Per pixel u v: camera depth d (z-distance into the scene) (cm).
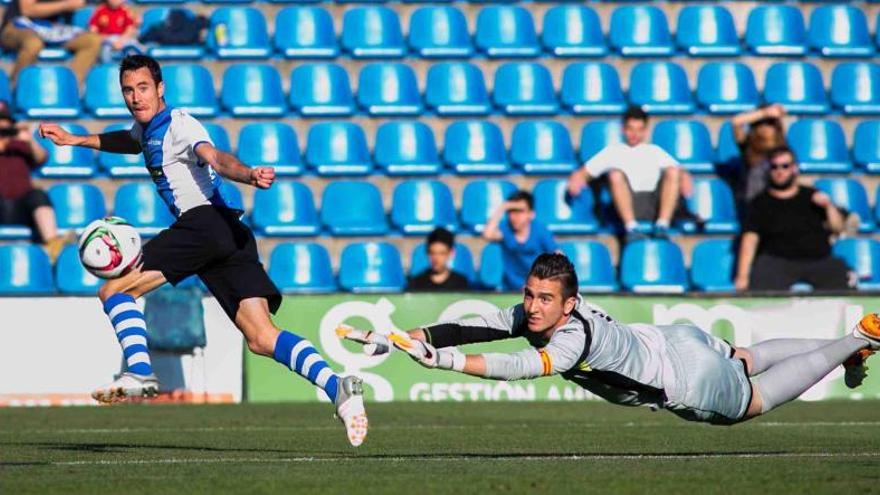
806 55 6078
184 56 5794
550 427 3550
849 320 4647
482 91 5778
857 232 5472
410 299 4528
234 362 4503
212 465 2544
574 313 2355
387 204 5472
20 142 5162
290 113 5634
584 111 5712
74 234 5050
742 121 5322
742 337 4606
